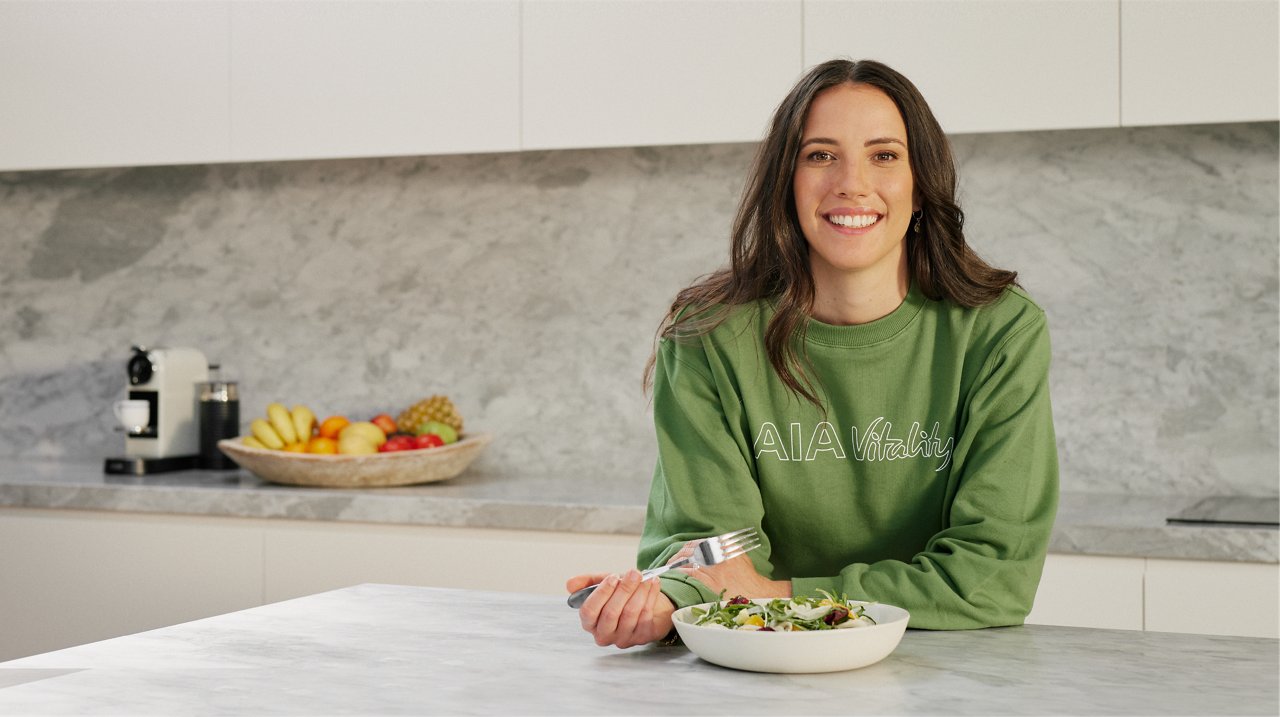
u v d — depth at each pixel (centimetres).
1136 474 270
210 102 288
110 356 341
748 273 151
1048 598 221
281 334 327
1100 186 271
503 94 269
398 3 275
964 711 94
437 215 315
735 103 255
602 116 262
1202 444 267
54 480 287
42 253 345
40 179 345
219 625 129
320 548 260
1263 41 227
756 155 151
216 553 267
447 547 253
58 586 277
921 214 146
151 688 102
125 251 339
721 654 107
